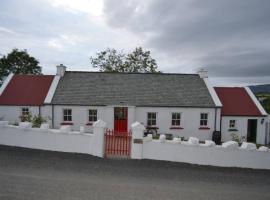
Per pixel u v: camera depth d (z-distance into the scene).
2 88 23.48
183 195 8.45
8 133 14.55
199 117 22.56
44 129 13.95
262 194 9.05
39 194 7.70
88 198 7.66
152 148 13.01
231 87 26.67
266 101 42.50
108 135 13.30
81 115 22.22
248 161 12.76
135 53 43.41
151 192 8.55
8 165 10.73
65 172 10.26
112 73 25.94
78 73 25.80
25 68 45.78
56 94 22.91
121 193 8.28
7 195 7.45
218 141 21.75
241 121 23.56
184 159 12.88
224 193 8.91
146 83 24.84
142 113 22.31
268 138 24.06
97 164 11.69
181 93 23.83
